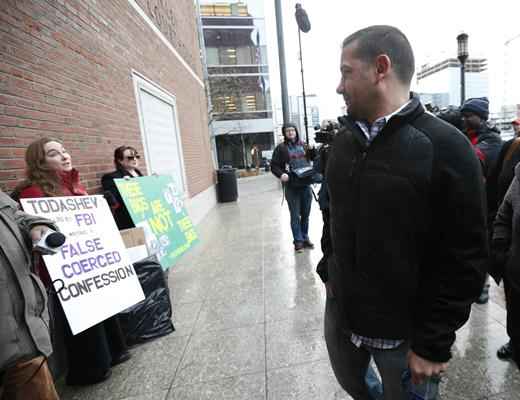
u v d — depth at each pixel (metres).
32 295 1.40
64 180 2.30
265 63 34.78
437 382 1.01
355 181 0.99
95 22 3.53
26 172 2.22
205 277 3.85
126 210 3.35
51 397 1.41
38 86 2.57
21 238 1.41
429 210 0.89
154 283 2.69
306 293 3.15
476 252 0.86
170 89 6.36
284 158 4.30
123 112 4.13
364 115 0.99
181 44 7.66
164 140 5.81
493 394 1.74
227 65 34.09
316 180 4.27
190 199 6.98
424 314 0.93
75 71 3.10
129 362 2.34
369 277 1.00
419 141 0.87
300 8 5.95
